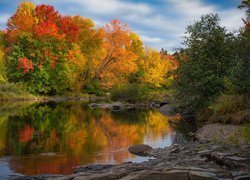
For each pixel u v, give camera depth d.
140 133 20.94
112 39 63.62
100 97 61.16
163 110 37.06
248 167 9.73
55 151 15.31
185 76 26.78
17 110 34.41
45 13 63.72
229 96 23.06
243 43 24.95
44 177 10.57
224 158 10.42
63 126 23.66
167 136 19.69
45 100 52.66
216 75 25.88
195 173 8.41
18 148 15.87
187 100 26.64
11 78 55.44
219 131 18.77
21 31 55.69
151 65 70.31
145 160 13.62
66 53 58.53
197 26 27.16
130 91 45.31
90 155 14.54
